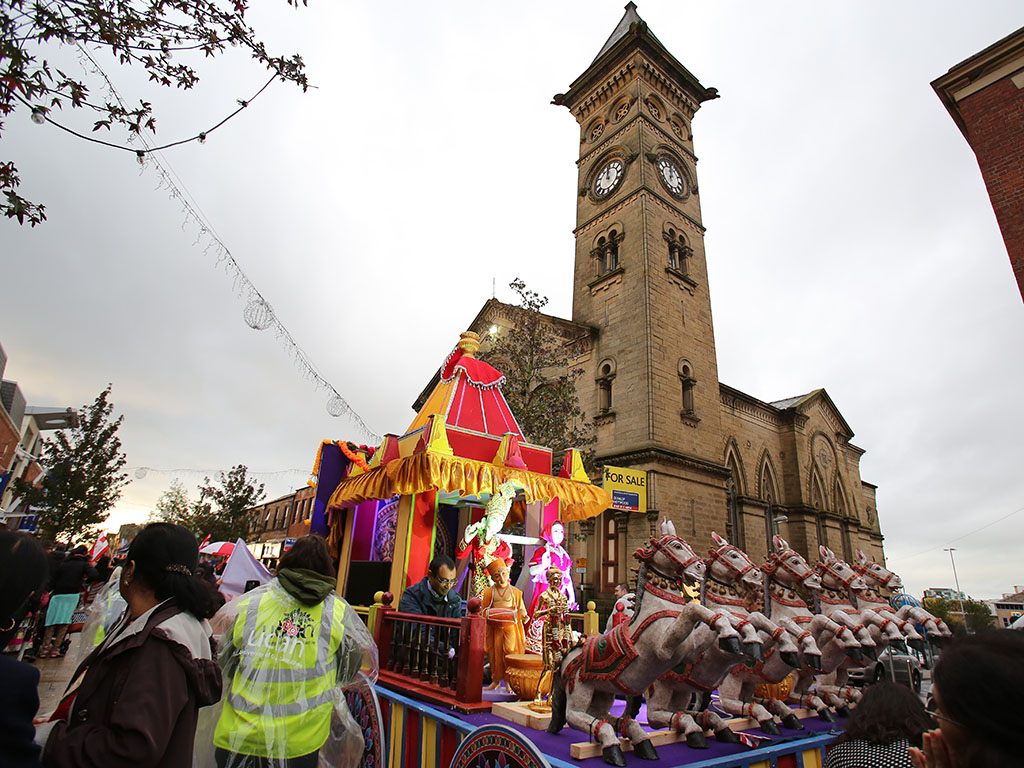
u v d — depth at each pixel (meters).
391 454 8.99
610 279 28.25
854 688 6.38
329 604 3.76
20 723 1.89
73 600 12.37
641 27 31.33
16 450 38.62
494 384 10.42
